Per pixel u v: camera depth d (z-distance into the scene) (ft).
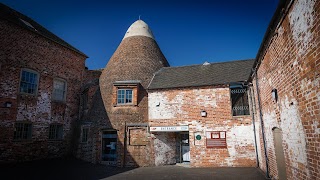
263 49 26.22
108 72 56.54
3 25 44.24
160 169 41.86
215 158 42.04
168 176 34.91
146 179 33.09
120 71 54.65
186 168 41.96
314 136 14.34
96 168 42.34
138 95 50.70
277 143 25.38
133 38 62.13
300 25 15.10
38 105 48.98
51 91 52.54
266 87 27.61
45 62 51.98
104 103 51.78
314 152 14.49
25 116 45.98
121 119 48.42
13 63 45.09
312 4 13.12
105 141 49.57
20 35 47.26
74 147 54.13
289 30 17.30
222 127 42.88
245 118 42.01
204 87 45.60
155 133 47.62
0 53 42.96
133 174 37.14
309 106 14.84
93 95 55.98
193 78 49.98
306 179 16.17
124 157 46.06
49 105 51.52
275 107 24.07
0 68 42.63
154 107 48.08
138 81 50.98
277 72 21.93
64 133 54.24
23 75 46.98
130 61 56.34
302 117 16.24
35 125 47.80
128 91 51.03
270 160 29.45
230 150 41.63
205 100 44.96
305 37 14.46
